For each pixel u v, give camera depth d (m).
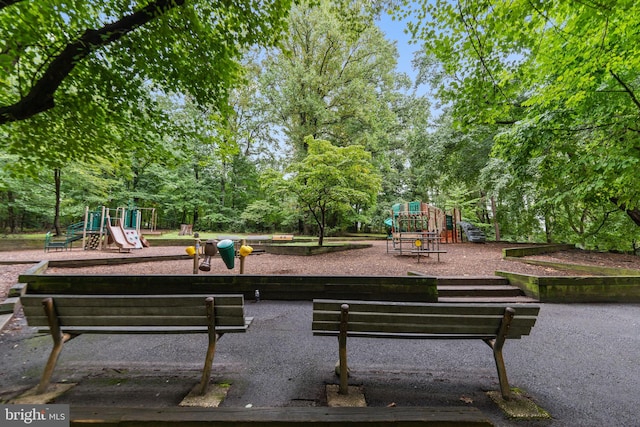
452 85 6.07
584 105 7.29
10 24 3.91
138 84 5.42
